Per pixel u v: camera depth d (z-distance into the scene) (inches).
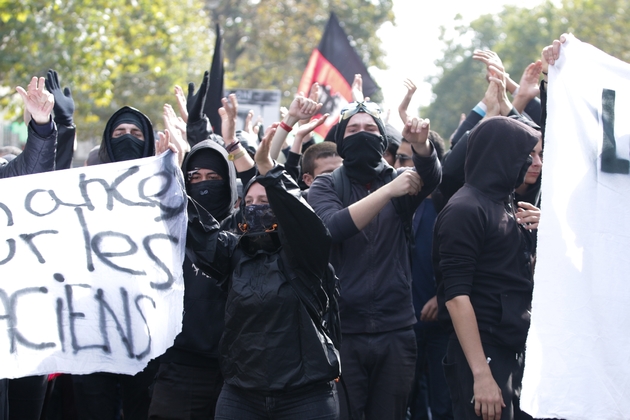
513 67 1980.8
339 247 200.1
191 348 193.8
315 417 165.5
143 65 1003.9
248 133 265.9
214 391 196.5
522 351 182.9
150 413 196.2
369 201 191.2
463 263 180.9
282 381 163.0
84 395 205.5
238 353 166.2
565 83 172.1
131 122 214.4
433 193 242.4
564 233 165.9
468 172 190.7
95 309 169.9
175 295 170.1
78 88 770.2
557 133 169.9
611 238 165.9
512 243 185.2
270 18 1362.0
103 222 172.9
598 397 160.6
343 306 197.5
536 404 160.9
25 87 753.0
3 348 167.2
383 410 197.9
